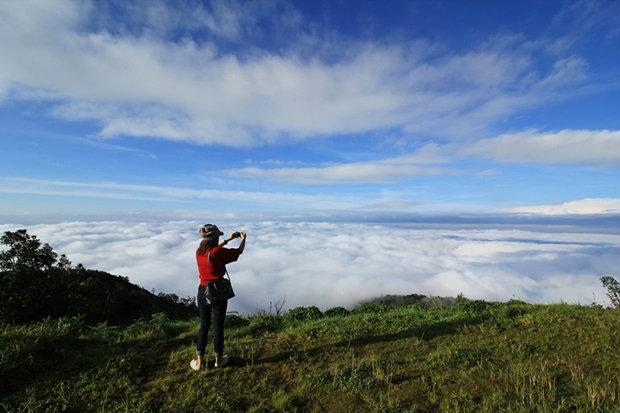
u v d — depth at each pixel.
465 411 3.88
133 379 4.76
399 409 3.96
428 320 7.46
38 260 8.22
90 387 4.45
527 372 4.68
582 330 6.24
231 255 5.03
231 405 4.09
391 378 4.68
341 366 5.12
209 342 6.30
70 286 9.60
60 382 4.57
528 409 3.82
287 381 4.72
